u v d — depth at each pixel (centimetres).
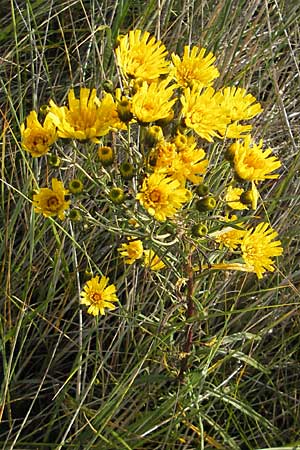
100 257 64
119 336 56
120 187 45
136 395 58
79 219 44
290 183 67
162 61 43
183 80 44
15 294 63
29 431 59
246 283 64
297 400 58
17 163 67
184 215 46
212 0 73
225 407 55
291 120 72
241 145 45
